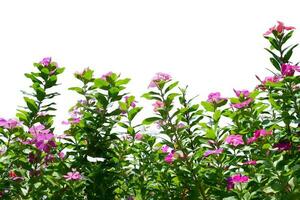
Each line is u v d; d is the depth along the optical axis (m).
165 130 1.82
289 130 1.72
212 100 1.82
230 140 1.70
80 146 1.85
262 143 1.64
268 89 1.80
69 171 1.84
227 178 1.71
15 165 1.81
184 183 1.81
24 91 1.87
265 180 1.65
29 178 1.80
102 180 1.82
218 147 1.76
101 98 1.83
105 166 1.85
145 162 1.94
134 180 1.95
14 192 1.77
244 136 1.73
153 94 1.82
